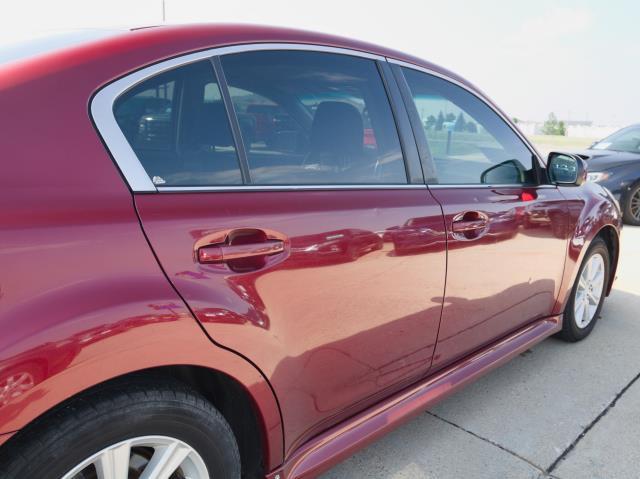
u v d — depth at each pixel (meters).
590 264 3.42
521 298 2.72
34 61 1.32
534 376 3.06
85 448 1.18
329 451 1.82
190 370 1.52
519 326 2.87
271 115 1.71
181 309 1.29
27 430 1.13
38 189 1.16
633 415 2.68
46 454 1.13
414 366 2.15
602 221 3.28
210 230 1.40
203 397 1.43
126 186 1.31
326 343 1.71
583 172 2.88
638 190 8.02
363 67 2.05
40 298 1.10
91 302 1.16
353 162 1.91
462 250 2.19
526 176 2.76
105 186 1.27
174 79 1.48
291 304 1.58
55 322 1.10
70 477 1.17
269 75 1.73
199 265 1.36
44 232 1.13
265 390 1.54
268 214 1.55
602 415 2.67
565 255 3.00
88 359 1.14
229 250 1.42
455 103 2.41
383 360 1.96
